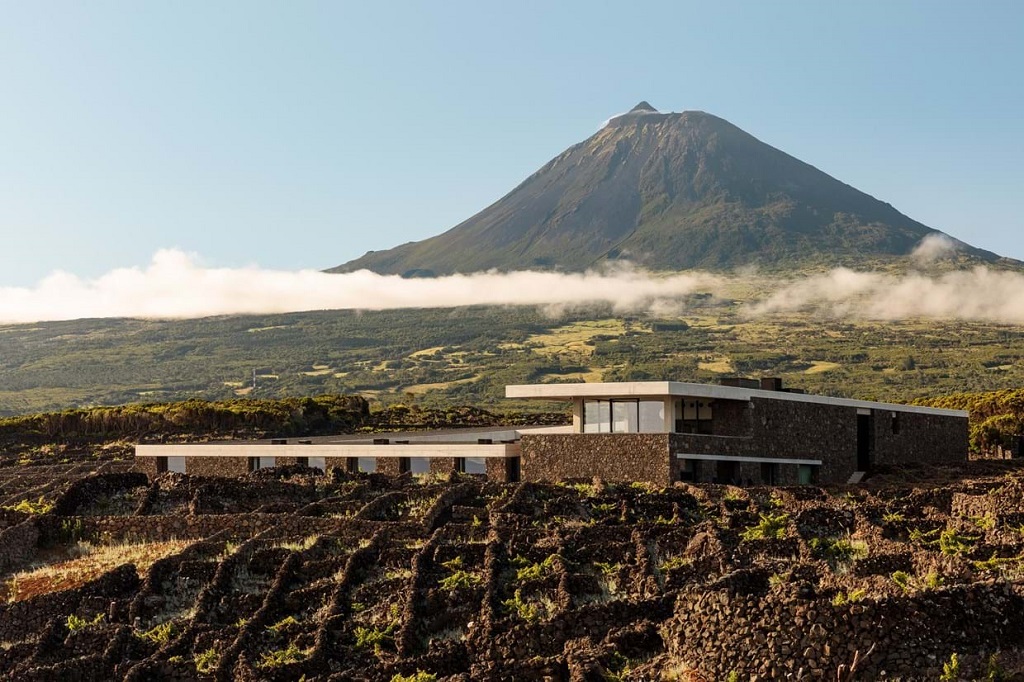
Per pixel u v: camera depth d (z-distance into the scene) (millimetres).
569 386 67312
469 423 134750
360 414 137750
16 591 55219
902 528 52031
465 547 54219
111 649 46750
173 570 54938
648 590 47531
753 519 56281
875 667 33688
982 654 33938
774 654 34969
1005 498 54094
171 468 80875
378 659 45281
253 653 46219
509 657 43344
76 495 66500
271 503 65625
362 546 56062
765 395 70062
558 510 59875
